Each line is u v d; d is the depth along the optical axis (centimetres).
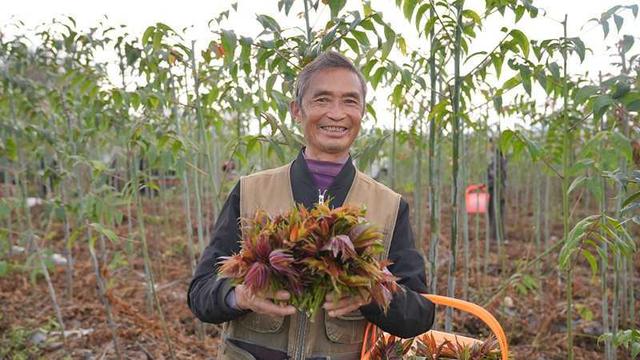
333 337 161
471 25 232
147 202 854
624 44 202
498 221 459
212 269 164
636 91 190
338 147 164
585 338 370
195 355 345
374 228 126
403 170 816
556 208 805
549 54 214
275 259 124
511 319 401
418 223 421
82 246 611
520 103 350
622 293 365
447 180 714
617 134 202
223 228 169
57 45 344
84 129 407
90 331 371
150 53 284
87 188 509
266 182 171
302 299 129
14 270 470
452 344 172
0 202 350
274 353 161
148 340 360
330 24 211
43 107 400
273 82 230
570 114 316
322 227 125
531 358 346
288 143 241
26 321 389
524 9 210
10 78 355
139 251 594
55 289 461
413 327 153
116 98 295
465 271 398
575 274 510
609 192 528
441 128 265
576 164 213
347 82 161
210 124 340
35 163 471
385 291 126
